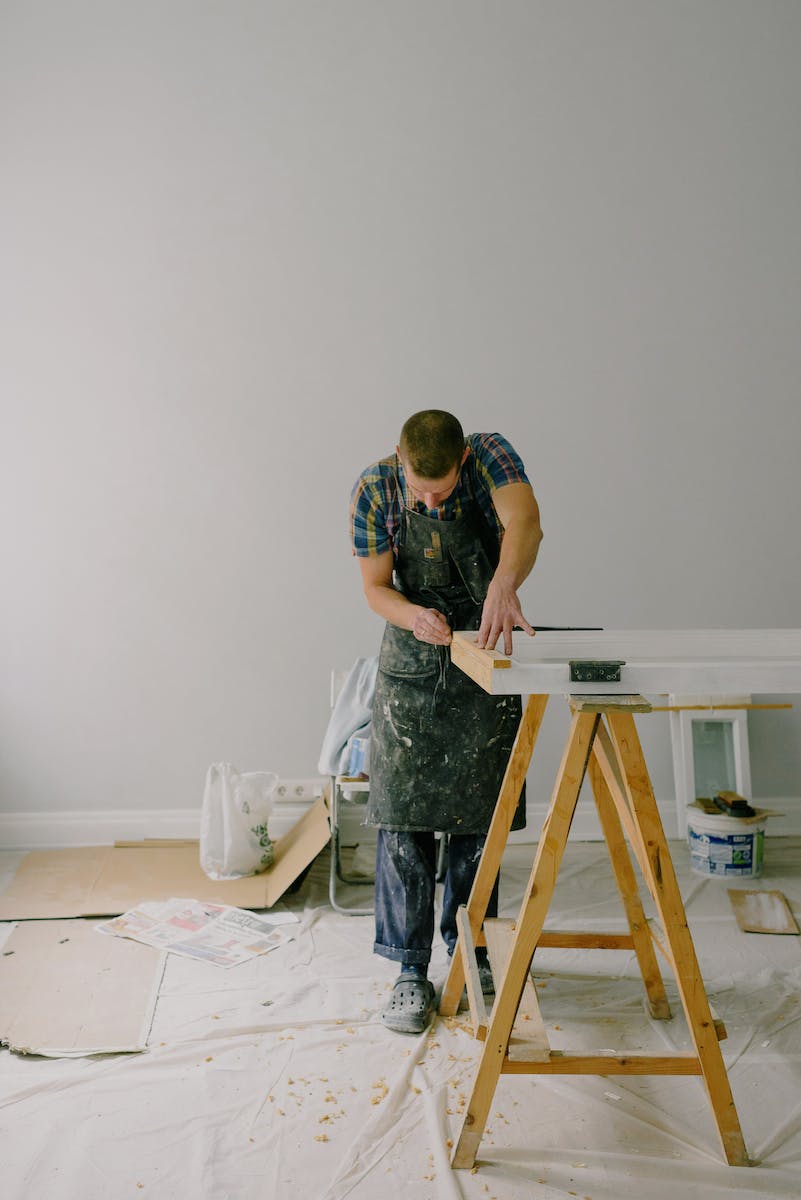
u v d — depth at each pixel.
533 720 2.34
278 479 4.09
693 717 4.13
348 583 4.12
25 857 3.89
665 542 4.23
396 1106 2.15
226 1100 2.18
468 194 4.09
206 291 4.04
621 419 4.19
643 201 4.16
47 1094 2.21
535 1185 1.89
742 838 3.72
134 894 3.48
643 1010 2.62
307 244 4.05
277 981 2.81
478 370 4.12
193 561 4.08
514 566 2.14
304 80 4.04
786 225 4.22
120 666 4.08
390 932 2.63
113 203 4.00
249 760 4.14
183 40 4.01
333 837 3.50
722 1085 1.95
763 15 4.18
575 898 3.53
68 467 4.02
